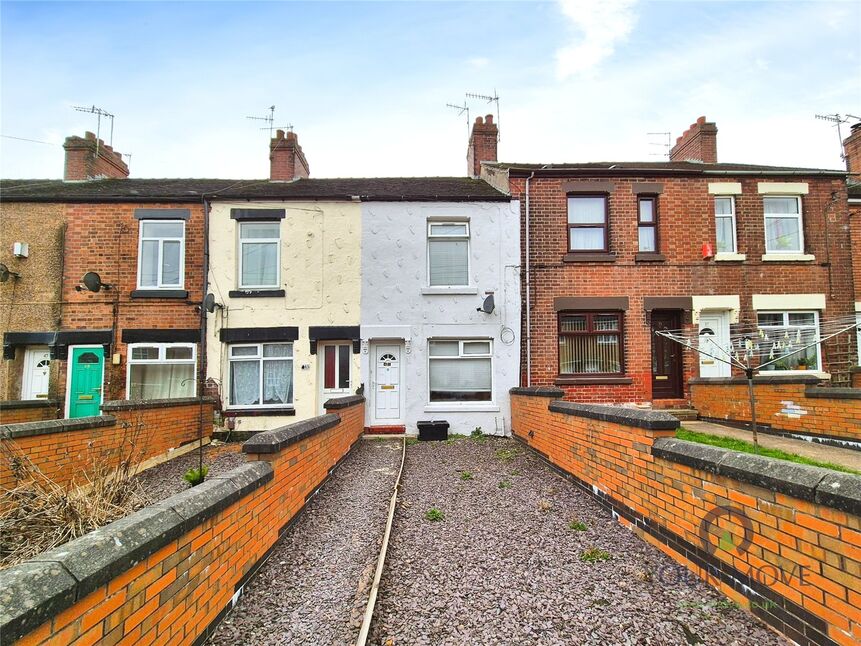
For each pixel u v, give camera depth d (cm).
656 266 1208
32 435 586
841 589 258
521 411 995
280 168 1405
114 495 521
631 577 386
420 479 713
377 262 1189
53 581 190
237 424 1141
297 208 1195
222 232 1185
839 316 1202
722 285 1209
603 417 550
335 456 755
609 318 1211
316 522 532
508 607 348
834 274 1226
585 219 1233
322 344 1191
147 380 1169
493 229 1204
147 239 1200
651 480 450
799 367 1188
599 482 565
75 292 1170
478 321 1179
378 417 1173
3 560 403
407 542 471
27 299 1165
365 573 405
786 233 1255
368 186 1349
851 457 691
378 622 332
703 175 1227
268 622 337
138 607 240
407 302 1180
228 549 350
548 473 729
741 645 294
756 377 962
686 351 1198
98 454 705
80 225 1186
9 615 166
